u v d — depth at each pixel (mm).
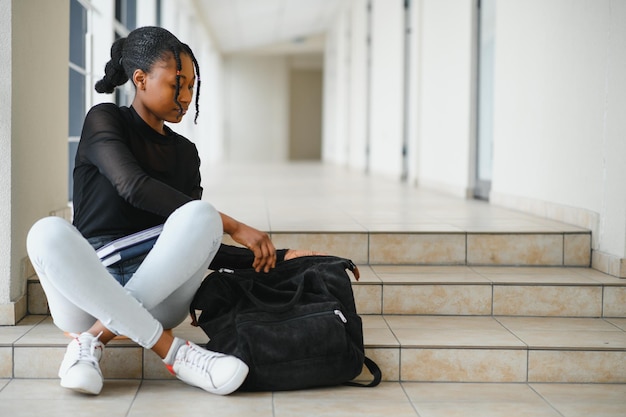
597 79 3514
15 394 2316
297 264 2502
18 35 2701
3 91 2639
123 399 2279
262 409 2205
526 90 4562
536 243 3424
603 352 2537
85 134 2289
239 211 4547
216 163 16594
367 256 3414
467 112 5848
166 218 2396
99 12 5121
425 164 7426
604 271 3262
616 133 3266
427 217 4195
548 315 2990
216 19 14164
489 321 2889
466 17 5887
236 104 20438
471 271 3260
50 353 2479
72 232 2127
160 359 2490
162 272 2215
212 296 2371
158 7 9461
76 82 4691
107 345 2484
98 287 2131
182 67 2287
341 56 14570
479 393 2420
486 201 5523
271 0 12539
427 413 2211
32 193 2930
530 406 2293
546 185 4191
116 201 2328
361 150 11836
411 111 7973
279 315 2336
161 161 2402
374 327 2770
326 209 4746
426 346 2529
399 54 8734
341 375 2357
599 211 3418
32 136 2908
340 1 13656
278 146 20562
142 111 2365
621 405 2312
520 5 4691
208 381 2250
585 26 3682
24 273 2842
